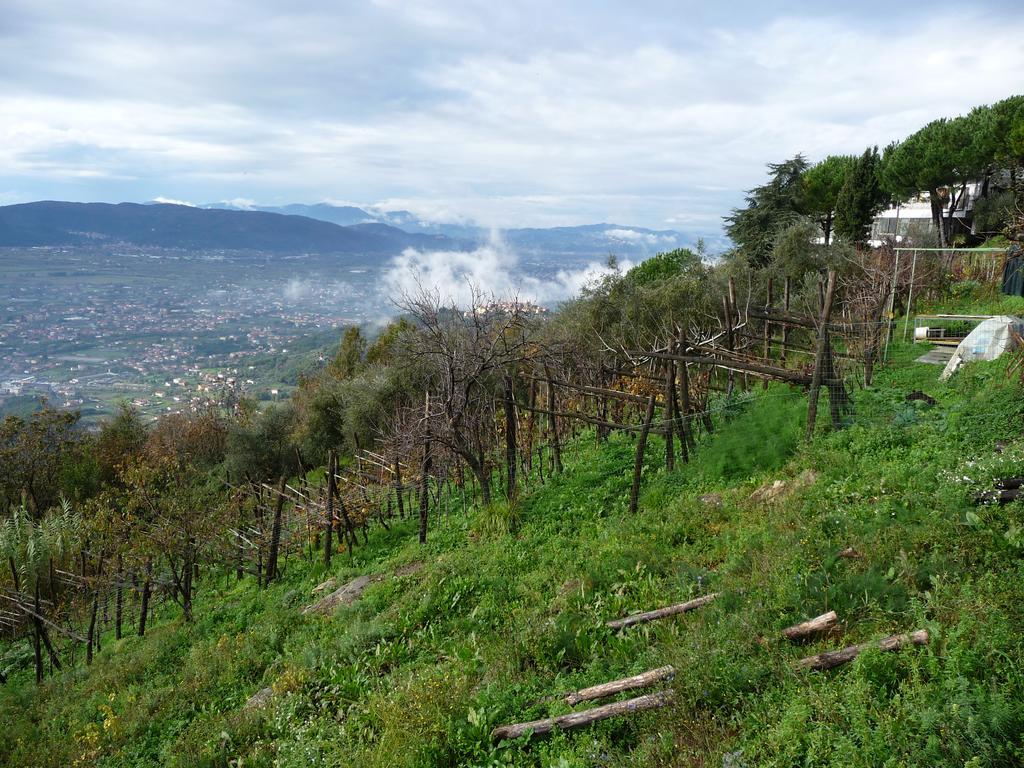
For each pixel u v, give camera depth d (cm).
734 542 991
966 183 3625
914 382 1560
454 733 719
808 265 2716
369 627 1168
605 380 1970
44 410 3675
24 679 1811
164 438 3916
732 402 1681
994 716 442
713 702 607
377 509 2050
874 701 512
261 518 2222
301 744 850
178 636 1669
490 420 2117
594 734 639
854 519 861
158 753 1058
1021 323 1489
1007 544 675
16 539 2058
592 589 1004
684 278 2772
